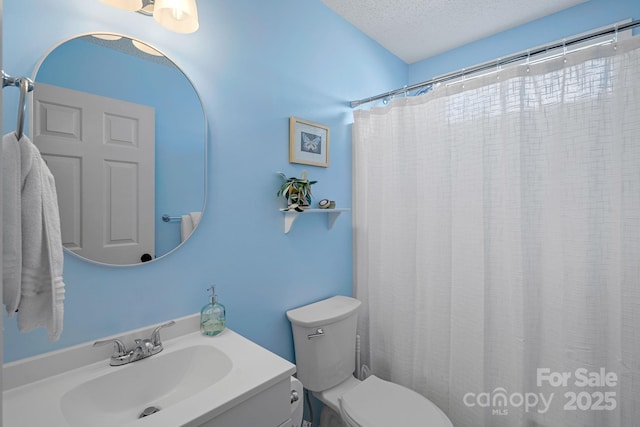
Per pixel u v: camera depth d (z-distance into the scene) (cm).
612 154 120
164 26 107
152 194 111
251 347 107
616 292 121
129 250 106
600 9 175
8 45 86
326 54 180
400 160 174
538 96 134
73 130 96
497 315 146
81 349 96
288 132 158
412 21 196
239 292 138
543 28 193
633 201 116
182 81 119
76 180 96
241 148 138
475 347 149
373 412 129
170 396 102
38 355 90
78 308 97
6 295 68
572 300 128
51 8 92
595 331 124
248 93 140
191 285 122
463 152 153
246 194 140
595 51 121
